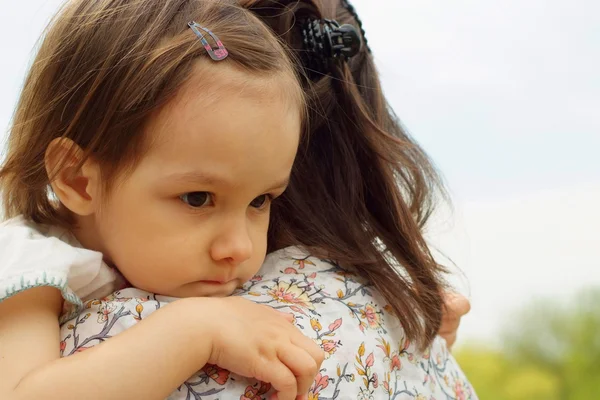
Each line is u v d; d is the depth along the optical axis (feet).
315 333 3.49
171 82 3.18
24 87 3.75
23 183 3.65
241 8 3.68
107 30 3.40
